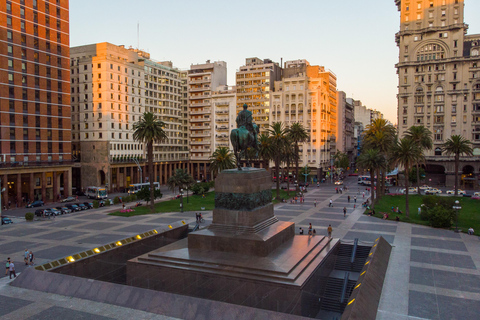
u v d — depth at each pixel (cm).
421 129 8481
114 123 10806
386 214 6072
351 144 19475
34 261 3800
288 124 13325
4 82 7725
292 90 13250
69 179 9362
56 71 9012
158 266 2997
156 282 3000
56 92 9006
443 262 3691
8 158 7812
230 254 3109
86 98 10775
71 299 2456
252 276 2684
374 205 7206
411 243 4434
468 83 10775
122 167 11212
